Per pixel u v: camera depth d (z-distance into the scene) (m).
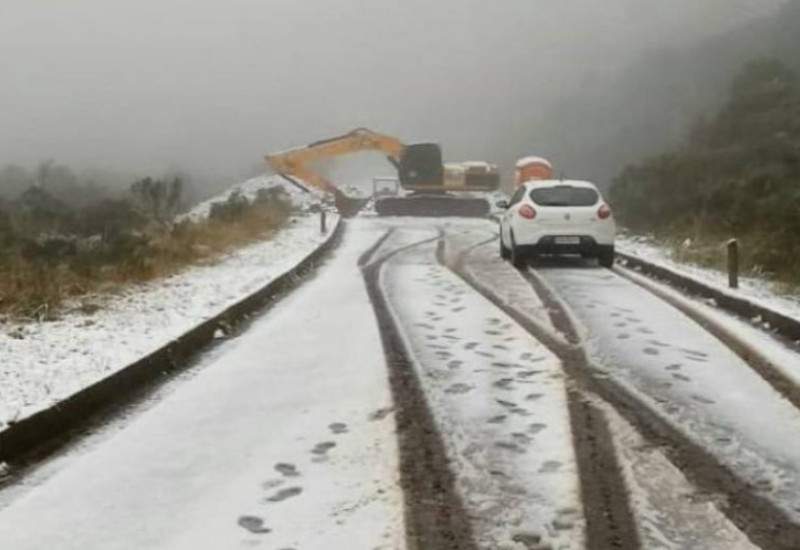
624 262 18.78
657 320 11.76
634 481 5.98
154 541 5.20
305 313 12.66
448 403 7.79
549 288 14.79
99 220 22.33
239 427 7.25
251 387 8.51
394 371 8.94
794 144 25.89
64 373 8.33
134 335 10.16
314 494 5.82
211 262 18.05
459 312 12.36
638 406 7.70
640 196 26.84
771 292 13.45
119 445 6.88
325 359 9.58
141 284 14.51
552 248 17.80
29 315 11.51
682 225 22.09
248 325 11.85
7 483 6.15
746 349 9.98
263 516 5.50
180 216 30.80
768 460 6.40
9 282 12.57
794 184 21.30
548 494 5.76
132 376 8.54
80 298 12.93
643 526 5.29
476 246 23.38
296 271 17.14
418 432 7.01
